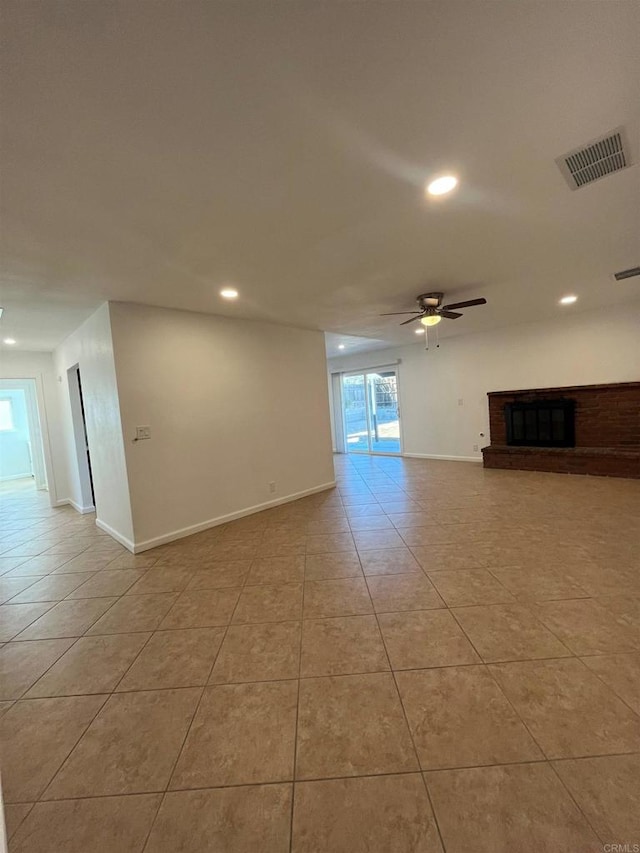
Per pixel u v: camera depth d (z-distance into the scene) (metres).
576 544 3.01
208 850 1.09
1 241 2.06
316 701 1.61
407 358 7.69
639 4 0.99
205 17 0.95
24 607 2.56
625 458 4.93
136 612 2.42
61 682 1.81
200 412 3.94
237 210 1.91
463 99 1.28
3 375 5.21
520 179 1.81
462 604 2.26
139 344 3.48
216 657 1.93
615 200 2.05
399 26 1.02
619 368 5.19
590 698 1.53
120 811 1.20
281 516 4.27
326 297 3.61
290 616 2.26
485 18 1.01
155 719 1.57
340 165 1.61
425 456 7.60
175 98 1.19
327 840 1.09
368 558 3.02
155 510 3.57
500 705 1.52
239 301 3.58
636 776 1.21
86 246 2.20
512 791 1.19
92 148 1.39
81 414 5.10
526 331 5.98
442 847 1.06
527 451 5.79
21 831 1.16
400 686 1.66
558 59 1.15
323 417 5.42
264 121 1.32
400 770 1.28
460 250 2.67
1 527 4.66
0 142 1.31
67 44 0.99
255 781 1.28
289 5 0.94
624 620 2.02
